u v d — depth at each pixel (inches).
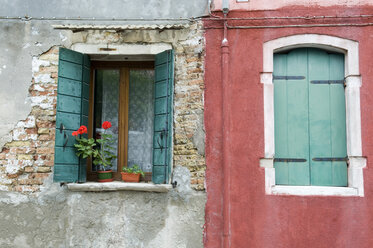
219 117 188.4
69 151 187.2
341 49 187.9
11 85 195.5
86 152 188.1
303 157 188.7
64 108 186.7
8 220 187.9
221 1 193.8
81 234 186.5
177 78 193.6
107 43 196.2
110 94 207.6
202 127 188.7
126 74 207.5
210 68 191.5
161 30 192.9
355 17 186.2
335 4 188.4
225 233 179.3
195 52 193.0
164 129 186.5
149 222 186.4
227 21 192.2
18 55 197.3
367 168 179.6
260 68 188.4
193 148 188.4
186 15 195.9
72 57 191.9
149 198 187.9
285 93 192.2
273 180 182.9
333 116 189.8
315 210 179.6
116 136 205.5
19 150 191.6
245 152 185.0
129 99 207.2
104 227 187.0
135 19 196.1
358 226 177.3
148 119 206.8
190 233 183.8
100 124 205.9
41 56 197.0
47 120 193.0
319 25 187.3
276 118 191.3
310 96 191.5
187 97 191.6
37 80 195.3
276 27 189.5
